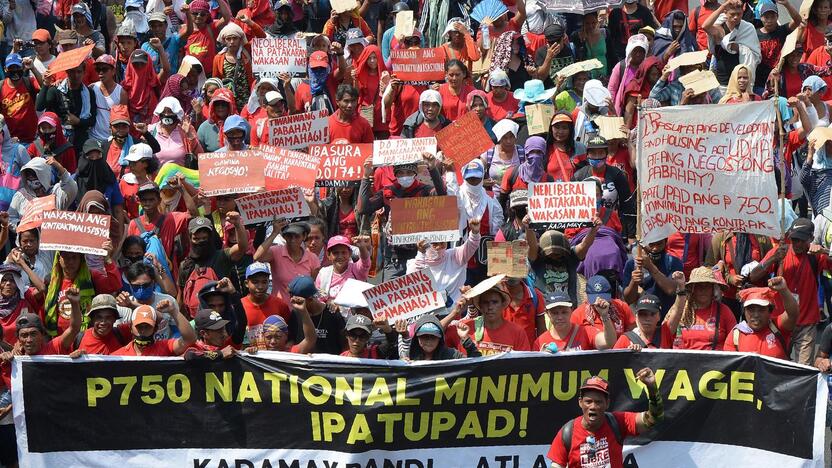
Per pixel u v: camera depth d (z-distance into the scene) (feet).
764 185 88.38
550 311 87.66
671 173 89.81
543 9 135.13
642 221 90.94
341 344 90.99
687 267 100.89
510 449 84.23
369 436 84.38
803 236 95.09
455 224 97.55
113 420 85.30
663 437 83.15
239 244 99.19
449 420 84.33
